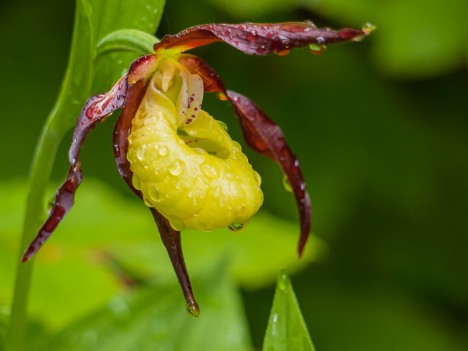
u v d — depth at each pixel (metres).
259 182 0.46
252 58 0.74
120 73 0.48
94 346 0.52
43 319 0.58
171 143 0.46
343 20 0.66
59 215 0.45
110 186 0.70
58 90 0.74
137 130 0.46
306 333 0.46
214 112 0.72
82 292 0.59
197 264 0.61
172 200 0.45
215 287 0.53
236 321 0.52
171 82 0.47
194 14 0.70
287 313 0.46
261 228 0.62
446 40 0.65
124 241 0.61
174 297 0.52
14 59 0.74
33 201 0.49
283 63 0.74
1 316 0.52
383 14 0.65
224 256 0.53
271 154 0.49
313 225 0.72
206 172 0.45
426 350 0.73
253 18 0.69
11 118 0.72
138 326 0.52
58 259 0.60
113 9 0.48
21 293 0.50
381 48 0.65
